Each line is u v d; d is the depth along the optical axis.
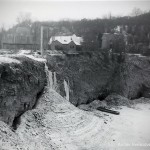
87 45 55.97
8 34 84.75
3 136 19.34
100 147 23.75
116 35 62.88
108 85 48.03
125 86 49.50
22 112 25.31
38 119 25.91
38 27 86.00
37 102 29.42
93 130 27.47
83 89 41.81
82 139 24.84
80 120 28.77
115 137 26.75
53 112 28.38
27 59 29.67
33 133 22.94
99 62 49.41
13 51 45.75
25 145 20.25
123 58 53.75
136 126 31.31
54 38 55.44
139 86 51.19
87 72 45.16
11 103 22.78
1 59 25.36
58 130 25.28
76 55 46.19
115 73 50.97
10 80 23.31
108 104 43.94
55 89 35.47
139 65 54.12
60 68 39.81
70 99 38.16
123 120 33.78
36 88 29.36
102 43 62.28
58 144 22.62
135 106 44.00
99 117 33.62
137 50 63.81
